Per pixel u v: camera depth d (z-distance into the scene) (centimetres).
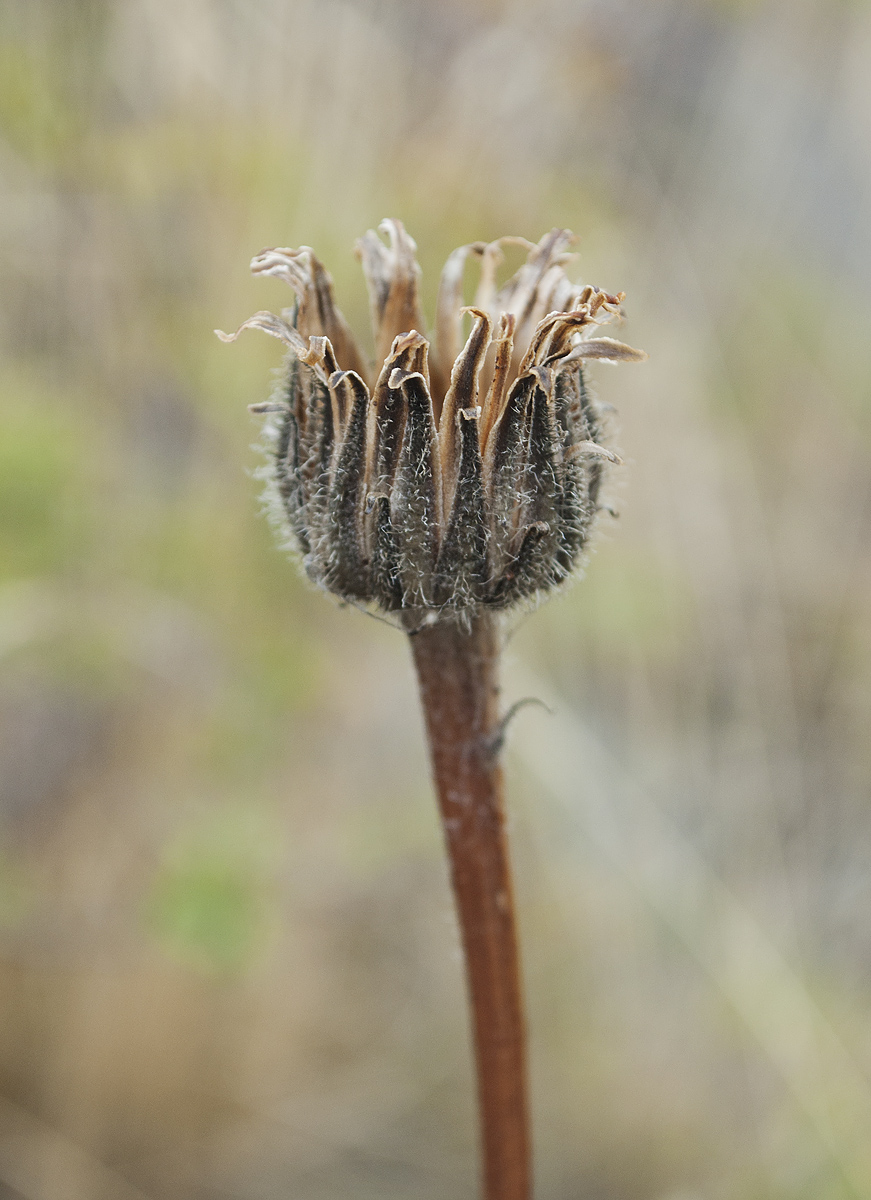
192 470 25
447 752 21
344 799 26
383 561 20
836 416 36
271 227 25
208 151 25
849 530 35
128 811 25
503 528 20
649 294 31
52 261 25
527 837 29
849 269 39
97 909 25
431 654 20
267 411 20
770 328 36
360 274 26
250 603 25
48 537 24
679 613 30
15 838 25
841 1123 25
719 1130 26
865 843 30
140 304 25
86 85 25
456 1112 26
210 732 25
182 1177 25
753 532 32
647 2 33
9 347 25
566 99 29
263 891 25
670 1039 27
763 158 37
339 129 26
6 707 25
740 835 29
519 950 21
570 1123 26
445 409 20
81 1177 25
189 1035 25
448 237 26
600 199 30
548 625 30
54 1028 25
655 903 27
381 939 28
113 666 25
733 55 36
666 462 30
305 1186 25
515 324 20
